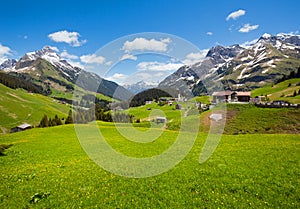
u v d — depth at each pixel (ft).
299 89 513.45
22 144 134.92
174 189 49.06
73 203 42.42
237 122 224.33
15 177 60.70
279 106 251.19
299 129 199.11
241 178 56.08
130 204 41.96
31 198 44.27
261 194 45.78
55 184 53.62
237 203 41.83
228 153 87.92
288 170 61.87
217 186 50.60
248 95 332.60
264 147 99.40
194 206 40.65
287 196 44.91
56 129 208.13
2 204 42.04
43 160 87.86
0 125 492.54
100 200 43.80
